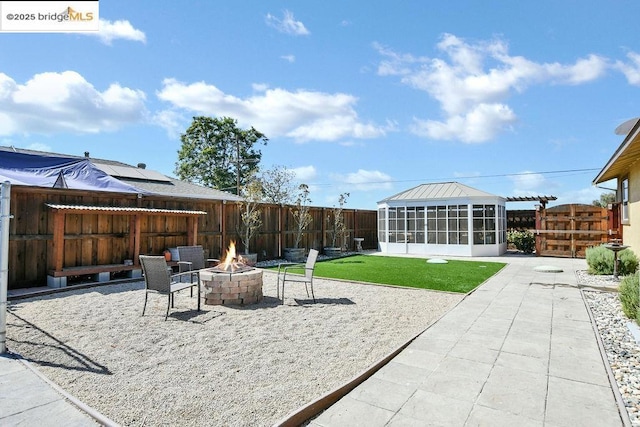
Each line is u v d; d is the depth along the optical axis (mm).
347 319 5098
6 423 2416
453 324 4758
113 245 8086
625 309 5051
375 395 2861
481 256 14148
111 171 13000
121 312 5348
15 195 6605
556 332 4414
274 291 7102
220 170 28734
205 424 2492
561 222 13750
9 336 4219
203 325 4773
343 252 15641
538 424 2443
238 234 11242
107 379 3170
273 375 3285
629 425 2404
